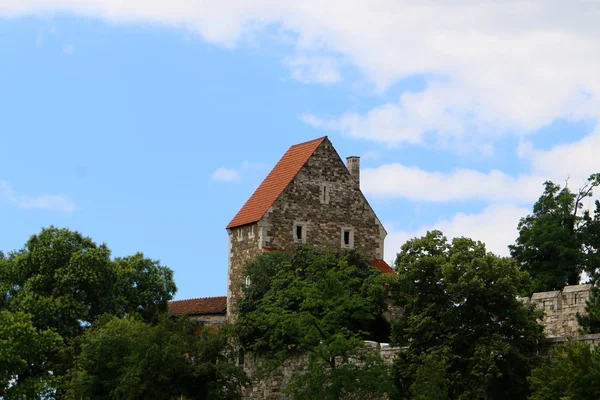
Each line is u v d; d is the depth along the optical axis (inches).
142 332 3873.0
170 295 4825.3
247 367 4202.8
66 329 4448.8
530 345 3189.0
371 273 4252.0
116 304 4613.7
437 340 3198.8
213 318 4729.3
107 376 3873.0
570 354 2810.0
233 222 4768.7
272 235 4616.1
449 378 3078.2
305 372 3654.0
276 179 4795.8
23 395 4106.8
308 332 3462.1
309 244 4682.6
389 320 4163.4
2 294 4608.8
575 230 4734.3
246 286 4338.1
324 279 3560.5
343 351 3356.3
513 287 3166.8
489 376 3019.2
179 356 3767.2
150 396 3722.9
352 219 4803.2
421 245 3358.8
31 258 4616.1
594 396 2743.6
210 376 3782.0
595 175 4785.9
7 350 4094.5
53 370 4345.5
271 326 3961.6
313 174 4744.1
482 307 3161.9
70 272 4525.1
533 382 2856.8
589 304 3255.4
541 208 4800.7
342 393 3297.2
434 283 3267.7
